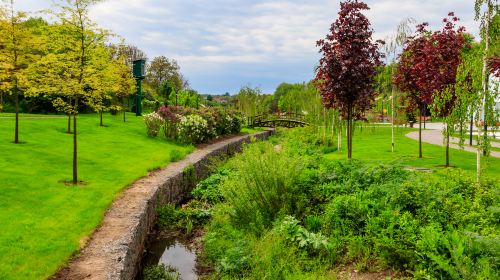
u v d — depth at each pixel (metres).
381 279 6.37
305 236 7.79
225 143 26.52
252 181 9.61
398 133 32.78
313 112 31.47
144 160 16.75
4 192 9.81
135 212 9.21
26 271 5.87
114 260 6.44
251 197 9.42
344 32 13.98
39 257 6.39
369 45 14.05
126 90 34.28
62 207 9.17
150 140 23.58
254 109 51.25
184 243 9.56
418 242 6.23
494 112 9.86
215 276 7.41
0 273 5.75
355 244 7.30
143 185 12.14
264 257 7.29
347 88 14.12
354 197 8.40
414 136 29.58
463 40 15.12
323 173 10.47
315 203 9.47
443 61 15.02
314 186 9.86
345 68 13.59
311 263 7.10
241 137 31.14
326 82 14.54
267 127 46.16
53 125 23.84
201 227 10.52
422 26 17.17
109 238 7.49
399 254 6.50
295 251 7.56
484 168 10.03
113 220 8.60
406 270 6.20
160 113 25.23
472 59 10.45
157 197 11.49
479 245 5.79
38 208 8.95
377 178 9.62
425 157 16.56
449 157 16.56
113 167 14.62
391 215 7.43
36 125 22.70
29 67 16.94
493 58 10.50
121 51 41.12
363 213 7.92
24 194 9.88
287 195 9.27
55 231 7.59
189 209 11.49
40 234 7.38
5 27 16.45
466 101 10.25
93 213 8.84
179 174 14.47
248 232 8.77
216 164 18.78
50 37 12.05
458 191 8.64
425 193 8.04
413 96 17.47
